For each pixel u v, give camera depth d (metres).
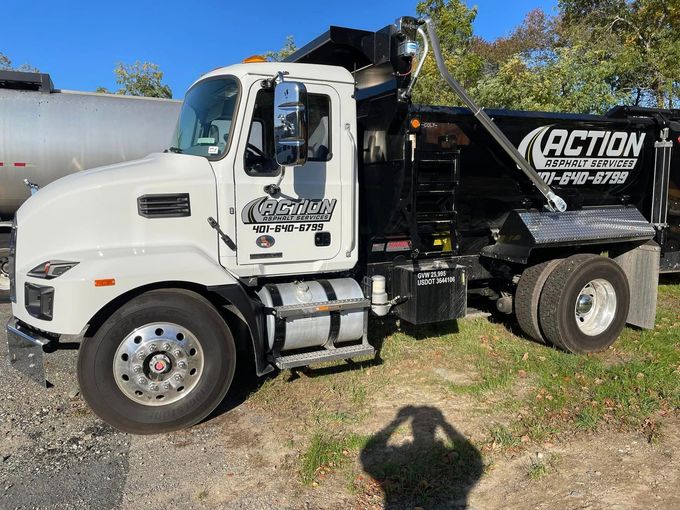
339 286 4.75
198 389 4.11
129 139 9.05
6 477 3.47
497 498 3.23
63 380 5.02
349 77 4.66
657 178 6.38
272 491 3.33
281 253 4.54
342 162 4.69
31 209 4.08
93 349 3.83
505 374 4.95
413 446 3.81
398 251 5.29
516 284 5.80
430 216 5.30
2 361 5.48
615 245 6.21
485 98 11.91
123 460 3.69
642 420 4.12
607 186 6.27
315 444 3.79
